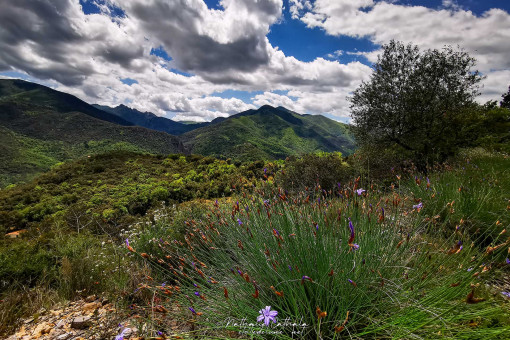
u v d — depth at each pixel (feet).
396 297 5.76
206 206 15.26
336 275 6.35
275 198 9.53
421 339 4.59
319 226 7.82
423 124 31.30
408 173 19.34
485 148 31.58
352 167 24.35
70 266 11.41
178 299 6.69
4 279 11.07
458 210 11.14
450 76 31.24
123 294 8.46
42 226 26.84
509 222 10.19
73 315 8.29
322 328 5.85
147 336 6.19
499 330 4.39
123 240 15.11
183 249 9.95
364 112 35.53
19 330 7.72
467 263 6.16
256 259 7.43
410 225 8.73
